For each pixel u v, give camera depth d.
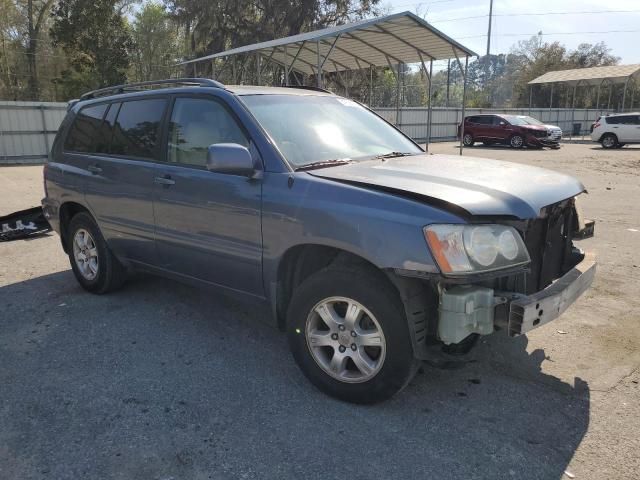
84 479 2.62
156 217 4.27
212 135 3.91
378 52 21.31
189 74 38.12
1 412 3.21
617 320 4.54
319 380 3.35
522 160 20.69
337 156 3.80
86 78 40.66
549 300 2.94
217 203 3.73
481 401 3.30
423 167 3.56
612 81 40.84
